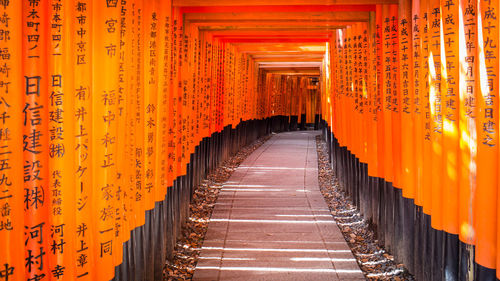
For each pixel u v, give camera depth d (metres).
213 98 10.82
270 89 24.11
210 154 10.67
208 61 9.97
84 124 2.83
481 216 3.12
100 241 3.16
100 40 3.12
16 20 2.17
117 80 3.27
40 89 2.40
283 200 8.62
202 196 8.77
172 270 5.26
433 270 4.16
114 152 3.27
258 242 6.21
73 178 2.67
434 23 3.98
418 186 4.63
